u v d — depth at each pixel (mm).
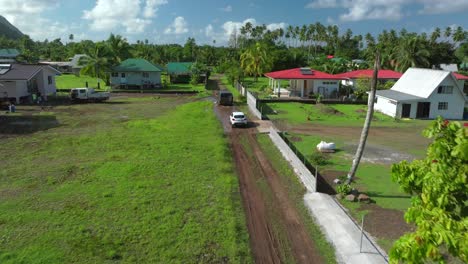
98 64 63438
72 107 43156
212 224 14320
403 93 44625
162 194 17078
